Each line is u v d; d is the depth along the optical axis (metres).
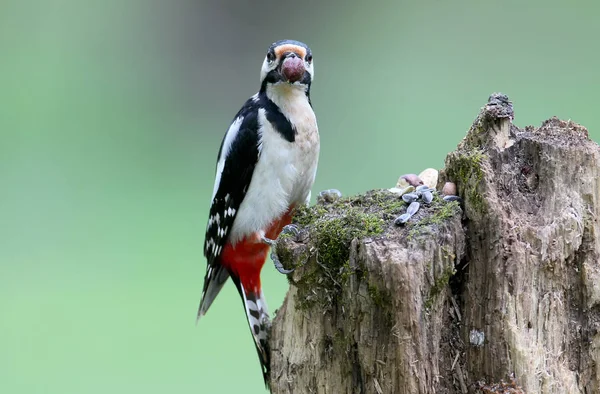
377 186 15.32
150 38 21.48
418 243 5.20
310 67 7.46
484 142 5.73
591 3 19.34
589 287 5.45
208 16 21.69
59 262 13.69
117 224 14.98
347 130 17.34
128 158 18.14
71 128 18.95
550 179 5.50
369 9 20.92
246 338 11.44
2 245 14.35
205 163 18.45
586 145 5.51
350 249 5.32
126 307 12.25
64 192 16.11
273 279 11.98
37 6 21.16
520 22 19.62
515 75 18.44
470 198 5.50
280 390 6.04
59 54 21.05
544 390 5.38
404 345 5.15
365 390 5.41
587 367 5.50
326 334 5.63
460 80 18.53
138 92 20.62
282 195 7.41
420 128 17.23
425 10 20.73
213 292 7.93
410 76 19.14
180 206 15.89
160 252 14.08
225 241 7.61
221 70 21.58
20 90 19.98
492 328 5.38
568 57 18.58
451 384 5.50
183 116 20.66
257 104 7.40
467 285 5.48
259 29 21.75
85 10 21.25
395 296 5.08
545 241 5.36
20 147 17.88
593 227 5.46
